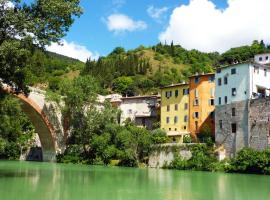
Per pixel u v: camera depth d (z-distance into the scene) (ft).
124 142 275.80
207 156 244.42
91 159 306.14
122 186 140.15
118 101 384.68
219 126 258.78
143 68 613.11
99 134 314.76
